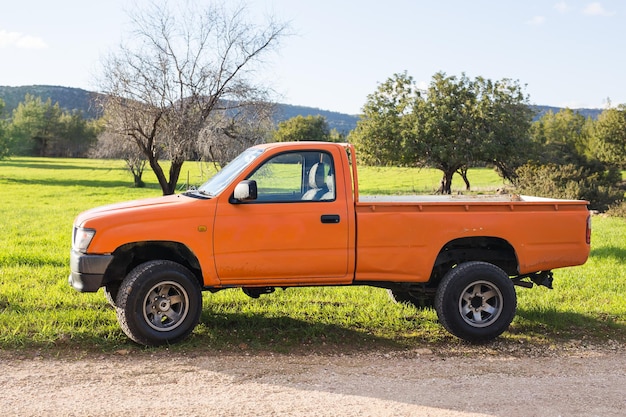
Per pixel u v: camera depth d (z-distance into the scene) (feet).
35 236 54.13
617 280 35.37
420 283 23.76
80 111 451.12
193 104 55.52
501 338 23.56
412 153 141.49
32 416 14.66
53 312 24.38
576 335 24.34
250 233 21.35
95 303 26.89
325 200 21.98
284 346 21.57
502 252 23.95
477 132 136.56
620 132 238.07
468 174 221.87
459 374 19.04
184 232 20.93
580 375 19.27
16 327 21.77
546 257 23.35
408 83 146.20
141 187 154.71
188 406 15.53
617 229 62.39
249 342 21.84
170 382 17.46
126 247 21.01
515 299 22.91
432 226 22.48
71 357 19.66
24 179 175.32
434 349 21.98
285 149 22.02
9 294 28.14
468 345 22.62
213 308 26.22
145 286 20.62
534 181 95.55
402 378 18.45
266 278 21.72
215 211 21.22
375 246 22.13
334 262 21.91
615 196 88.69
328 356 20.63
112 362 19.29
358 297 29.30
